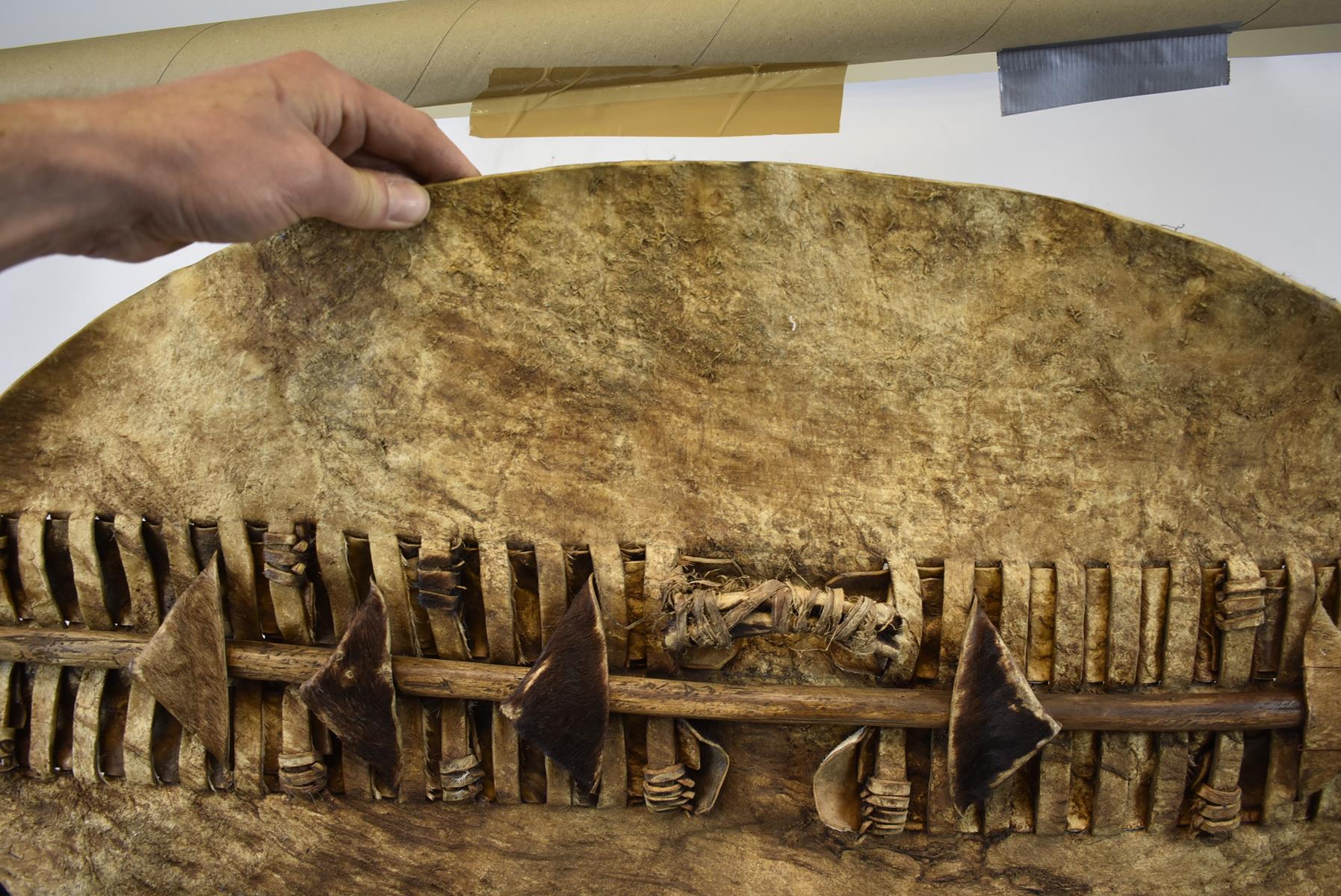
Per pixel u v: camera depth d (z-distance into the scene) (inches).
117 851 69.0
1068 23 67.2
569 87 74.5
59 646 66.6
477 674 63.7
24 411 65.5
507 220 60.6
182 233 54.0
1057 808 64.0
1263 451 61.5
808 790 66.1
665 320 62.2
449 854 68.1
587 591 62.6
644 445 64.3
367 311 62.6
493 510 64.7
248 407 64.6
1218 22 67.6
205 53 75.0
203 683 64.8
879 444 63.4
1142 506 62.4
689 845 67.3
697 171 58.6
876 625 59.7
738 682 64.4
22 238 48.3
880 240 59.5
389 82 74.3
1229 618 61.3
